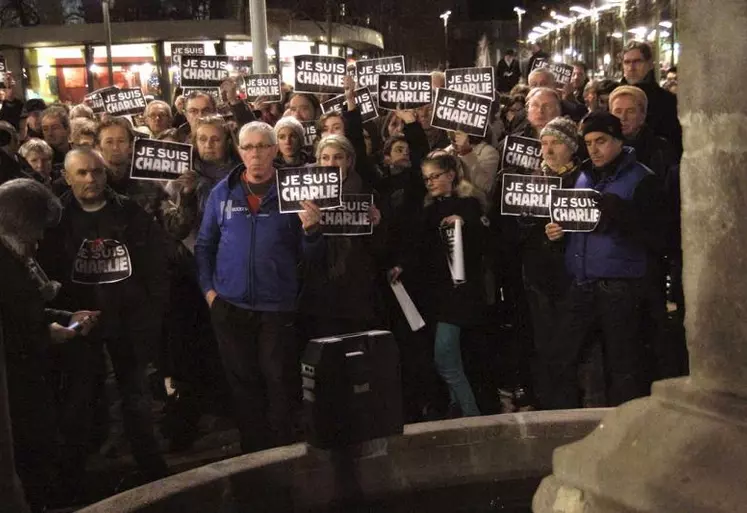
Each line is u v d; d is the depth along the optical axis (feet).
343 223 16.17
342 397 11.34
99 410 17.52
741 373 7.77
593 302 15.40
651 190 15.01
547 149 16.16
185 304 19.42
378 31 112.37
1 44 102.73
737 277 7.70
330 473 11.41
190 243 18.54
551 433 11.73
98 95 28.45
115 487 15.66
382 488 11.62
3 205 12.42
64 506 14.90
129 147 18.34
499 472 11.75
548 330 16.60
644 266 15.20
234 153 18.49
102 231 14.84
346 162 16.72
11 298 12.53
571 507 8.74
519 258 18.07
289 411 14.52
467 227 16.87
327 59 23.34
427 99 21.79
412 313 17.06
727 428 7.71
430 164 17.02
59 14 111.86
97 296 14.79
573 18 88.99
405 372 17.93
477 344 18.53
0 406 8.64
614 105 17.80
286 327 14.47
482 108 19.11
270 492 11.07
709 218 7.88
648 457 8.11
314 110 23.76
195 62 28.19
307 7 91.45
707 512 7.37
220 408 19.83
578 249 15.40
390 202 17.67
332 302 16.47
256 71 35.45
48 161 19.39
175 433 18.03
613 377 15.46
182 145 17.78
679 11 8.05
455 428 11.75
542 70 24.09
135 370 15.29
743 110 7.50
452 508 11.51
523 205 16.29
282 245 14.46
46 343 12.93
